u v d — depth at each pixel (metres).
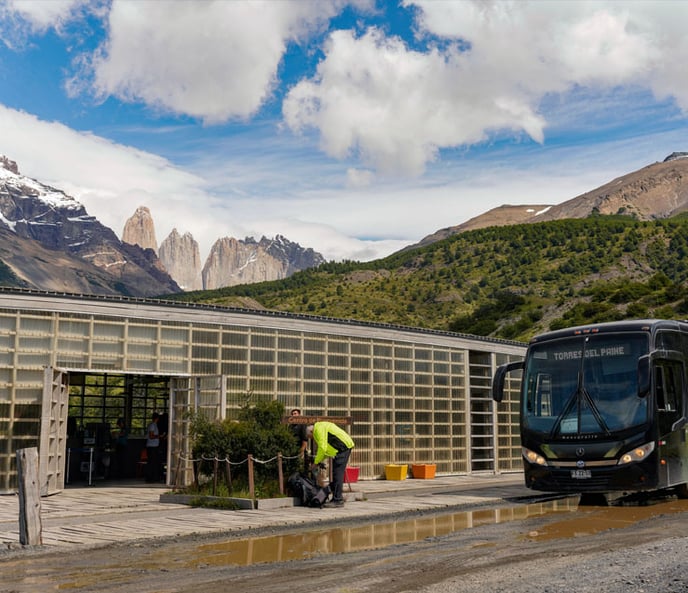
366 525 12.12
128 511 13.91
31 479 9.93
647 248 171.38
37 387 17.45
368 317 156.62
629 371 14.83
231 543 10.16
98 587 7.11
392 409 23.92
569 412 15.07
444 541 10.05
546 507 14.70
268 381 20.88
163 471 22.09
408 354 24.69
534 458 15.27
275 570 7.98
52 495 17.33
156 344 19.09
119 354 18.55
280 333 21.33
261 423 16.16
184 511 13.91
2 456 16.91
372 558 8.70
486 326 128.88
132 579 7.54
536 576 7.15
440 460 25.16
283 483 15.38
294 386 21.45
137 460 24.19
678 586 6.58
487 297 162.38
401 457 23.92
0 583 7.37
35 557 9.01
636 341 14.99
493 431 27.30
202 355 19.78
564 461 14.84
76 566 8.34
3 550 9.46
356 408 22.88
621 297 109.31
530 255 184.50
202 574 7.79
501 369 16.53
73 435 22.42
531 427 15.45
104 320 18.45
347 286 185.88
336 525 12.15
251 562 8.59
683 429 15.37
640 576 7.02
